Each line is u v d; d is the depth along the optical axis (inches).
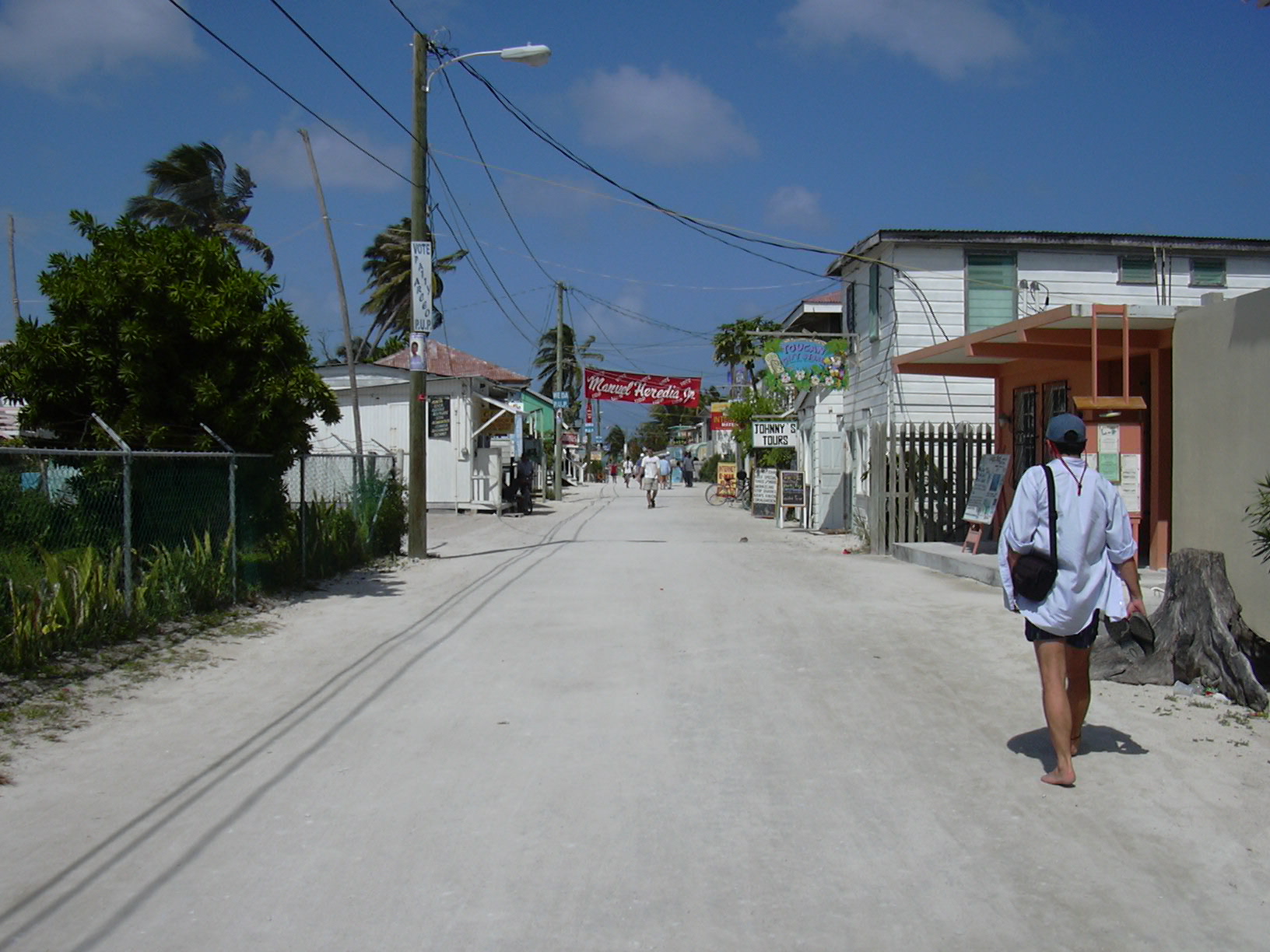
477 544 741.9
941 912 156.2
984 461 590.9
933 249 744.3
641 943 146.9
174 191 1282.0
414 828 189.5
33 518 330.0
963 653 335.9
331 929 150.5
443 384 1088.8
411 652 346.3
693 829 189.5
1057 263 755.4
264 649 348.5
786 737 246.2
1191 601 286.8
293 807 200.1
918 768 223.1
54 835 185.8
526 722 261.0
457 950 144.9
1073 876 168.7
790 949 145.5
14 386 380.2
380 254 1771.7
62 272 385.1
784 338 1053.2
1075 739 226.2
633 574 553.9
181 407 398.0
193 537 396.5
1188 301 772.6
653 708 274.1
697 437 3452.3
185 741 243.8
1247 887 164.4
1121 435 384.5
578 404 2691.9
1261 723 251.8
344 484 585.3
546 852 178.5
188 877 168.4
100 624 326.0
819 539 782.5
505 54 607.2
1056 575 211.2
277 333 421.7
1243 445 319.6
